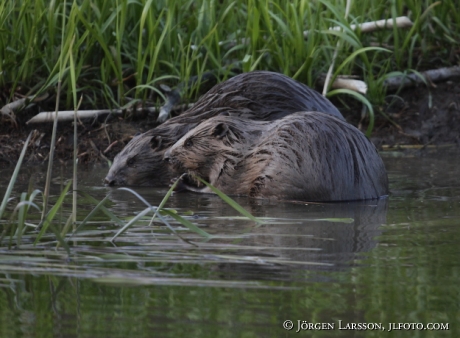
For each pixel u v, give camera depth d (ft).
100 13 49.42
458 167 42.34
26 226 26.76
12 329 16.57
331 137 33.94
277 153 34.78
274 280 19.84
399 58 53.62
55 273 20.65
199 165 37.65
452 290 18.93
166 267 21.13
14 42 48.67
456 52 57.31
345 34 48.52
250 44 50.42
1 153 45.68
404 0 57.52
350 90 49.24
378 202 33.04
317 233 25.95
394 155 46.68
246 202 33.94
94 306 17.92
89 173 42.68
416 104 53.47
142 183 41.06
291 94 41.50
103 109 49.85
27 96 47.73
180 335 16.02
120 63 48.39
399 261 21.75
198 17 50.75
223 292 18.80
